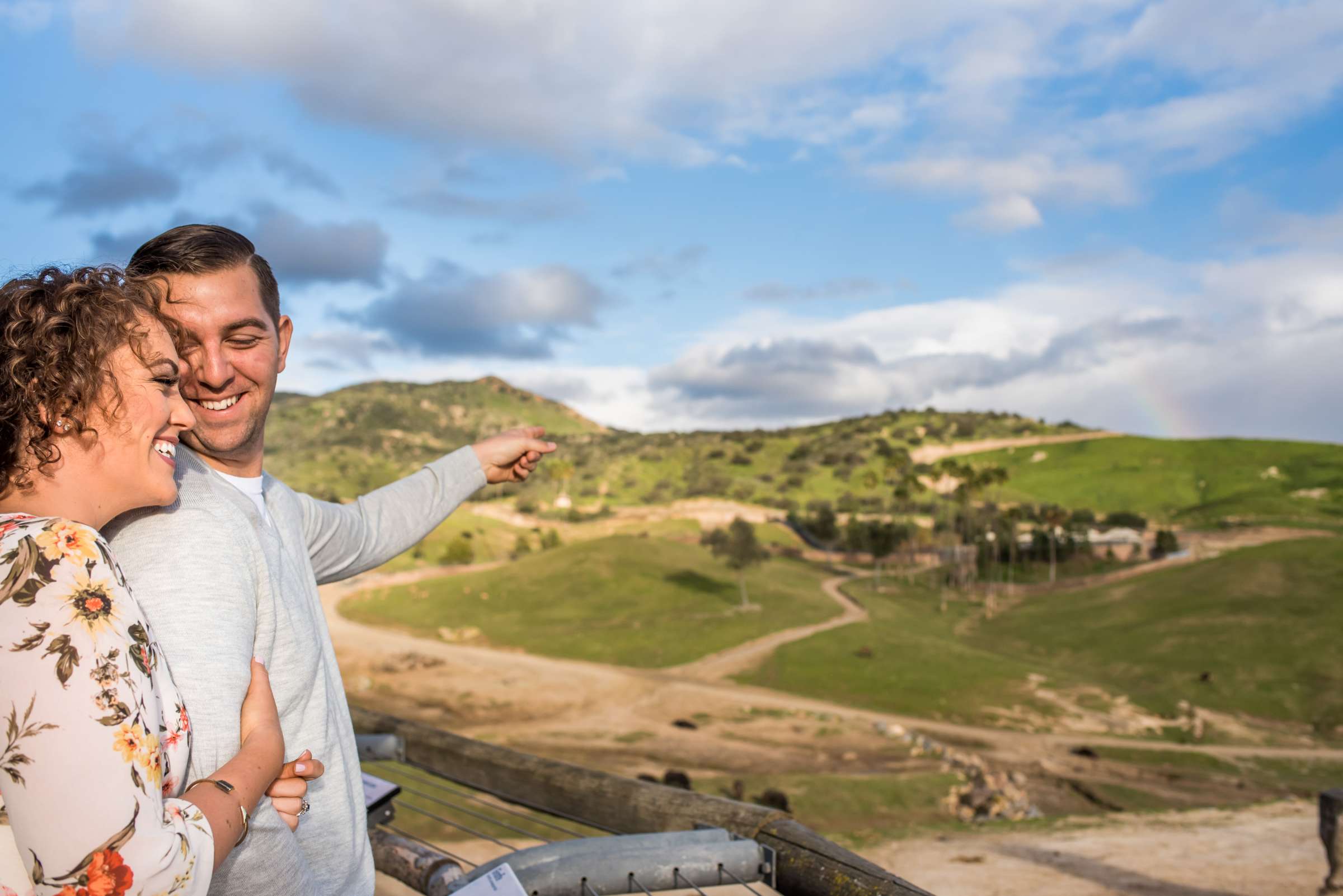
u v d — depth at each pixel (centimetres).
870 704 4981
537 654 6538
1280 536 9825
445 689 5353
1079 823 1341
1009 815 3038
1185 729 4500
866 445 17525
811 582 9194
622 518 13200
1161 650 6006
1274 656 5650
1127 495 13900
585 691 5319
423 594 8744
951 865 1072
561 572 8944
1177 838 1205
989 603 8031
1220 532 10300
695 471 16350
